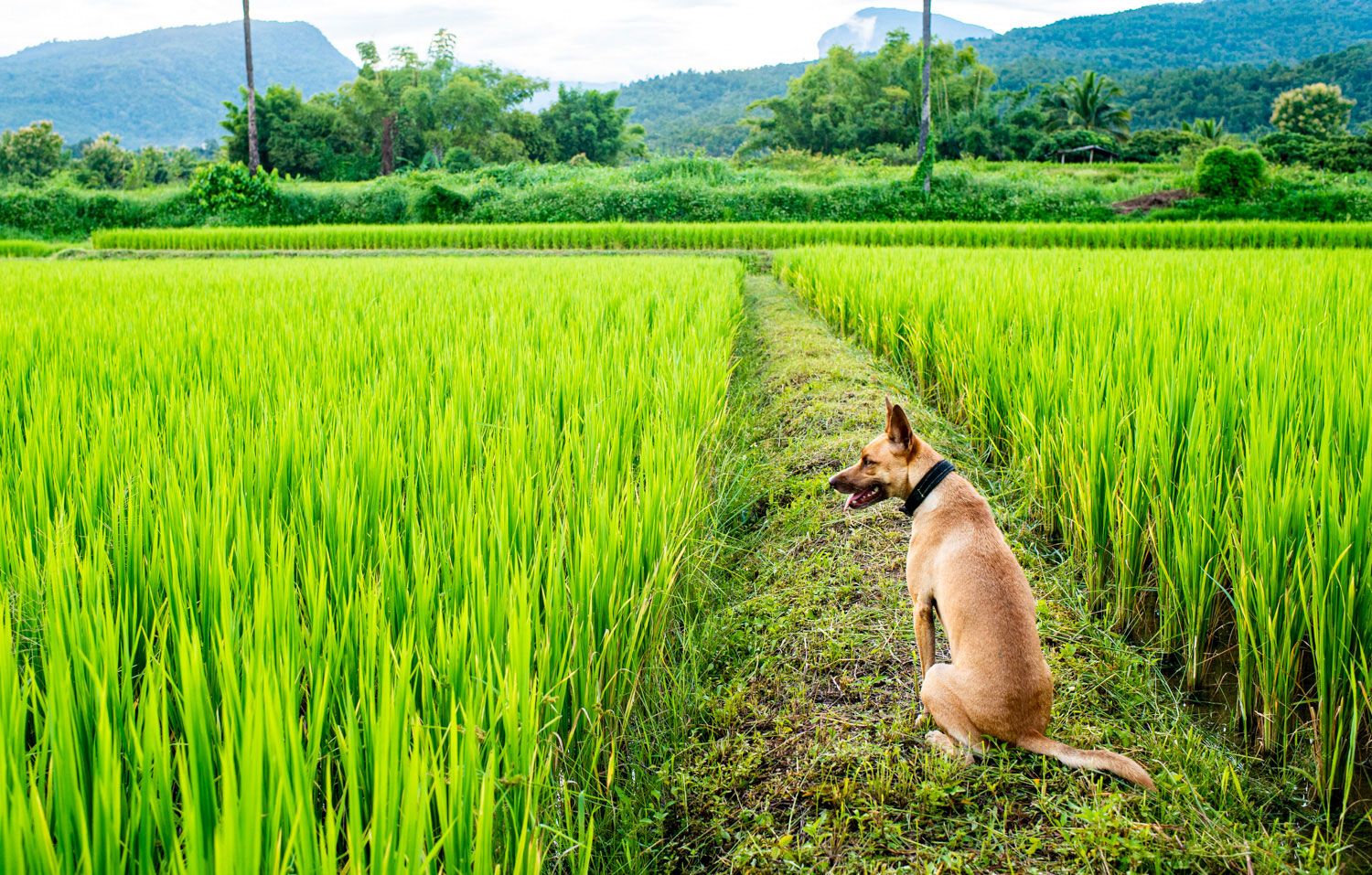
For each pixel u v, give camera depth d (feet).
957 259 48.19
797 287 53.57
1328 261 42.16
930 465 11.39
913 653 12.66
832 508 18.10
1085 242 85.46
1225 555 12.45
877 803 9.66
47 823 6.06
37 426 14.89
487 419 17.31
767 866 9.04
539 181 149.07
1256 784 10.32
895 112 296.51
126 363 20.93
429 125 271.49
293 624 9.08
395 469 13.70
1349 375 15.72
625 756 11.08
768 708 11.98
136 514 11.34
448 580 10.73
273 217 134.92
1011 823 9.22
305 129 246.27
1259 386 16.17
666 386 19.44
